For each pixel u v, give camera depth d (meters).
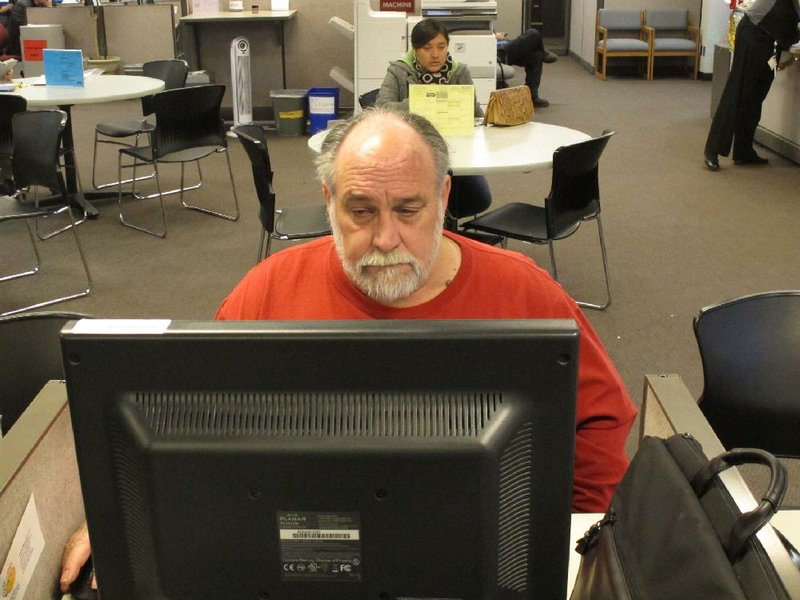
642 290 4.11
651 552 0.88
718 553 0.80
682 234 4.89
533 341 0.80
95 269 4.47
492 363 0.81
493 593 0.86
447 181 1.34
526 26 11.89
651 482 0.95
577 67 11.13
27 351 1.81
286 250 1.56
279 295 1.50
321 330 0.81
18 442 1.19
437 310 1.43
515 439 0.82
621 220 5.15
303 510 0.83
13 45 9.31
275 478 0.82
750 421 1.91
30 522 1.18
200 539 0.85
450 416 0.81
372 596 0.86
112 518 0.87
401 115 1.27
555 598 0.88
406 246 1.22
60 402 1.29
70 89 5.32
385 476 0.82
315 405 0.82
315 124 7.45
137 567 0.88
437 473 0.81
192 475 0.83
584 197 3.64
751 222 5.09
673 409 1.32
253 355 0.81
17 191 4.62
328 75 7.87
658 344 3.57
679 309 3.90
